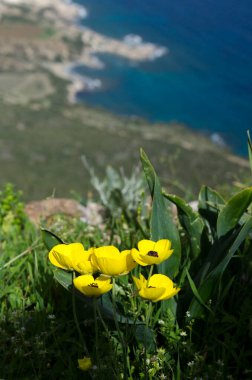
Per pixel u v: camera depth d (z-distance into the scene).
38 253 1.20
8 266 1.12
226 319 0.92
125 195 1.62
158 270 0.98
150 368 0.87
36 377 0.85
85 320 0.94
